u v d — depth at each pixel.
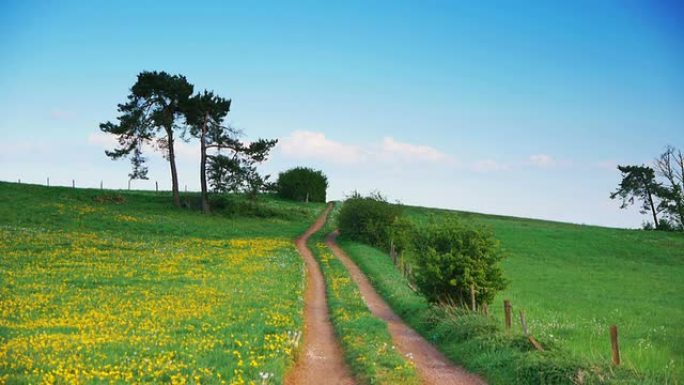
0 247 41.91
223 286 32.34
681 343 23.64
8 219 54.47
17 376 14.38
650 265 61.97
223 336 20.28
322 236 66.19
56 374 14.76
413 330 24.41
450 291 26.67
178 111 73.12
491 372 16.92
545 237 77.31
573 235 80.00
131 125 69.44
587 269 56.88
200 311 25.05
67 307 25.27
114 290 30.28
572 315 30.34
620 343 22.55
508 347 18.22
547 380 15.16
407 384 15.88
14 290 28.89
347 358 18.94
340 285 35.81
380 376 16.38
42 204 63.28
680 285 47.31
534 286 43.84
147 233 55.59
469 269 26.16
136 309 25.44
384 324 24.02
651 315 31.84
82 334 19.80
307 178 106.19
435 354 20.25
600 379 14.45
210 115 74.19
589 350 20.19
